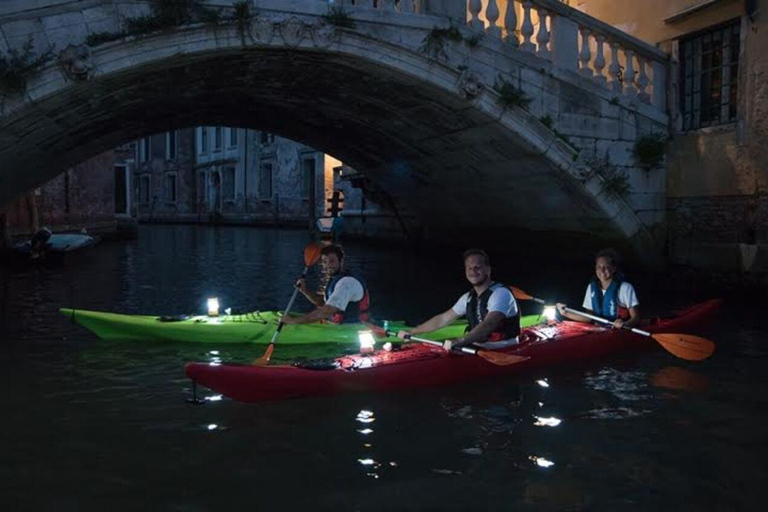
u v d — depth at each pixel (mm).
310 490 3465
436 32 8883
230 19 7840
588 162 9945
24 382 5336
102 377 5480
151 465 3758
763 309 8562
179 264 15352
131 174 28672
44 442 4086
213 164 38500
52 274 13117
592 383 5375
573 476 3646
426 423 4426
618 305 6410
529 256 13562
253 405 4691
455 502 3340
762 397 5031
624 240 10438
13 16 7086
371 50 8609
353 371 4879
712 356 6246
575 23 9836
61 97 7832
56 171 12797
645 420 4520
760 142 8969
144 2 7582
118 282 11969
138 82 8711
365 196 21281
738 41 9391
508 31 9523
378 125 12195
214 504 3316
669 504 3328
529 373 5613
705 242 9914
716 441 4152
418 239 18578
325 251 6465
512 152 10414
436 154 12414
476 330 5219
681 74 10289
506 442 4117
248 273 13664
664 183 10562
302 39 8211
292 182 30891
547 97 9664
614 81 10148
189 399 4883
